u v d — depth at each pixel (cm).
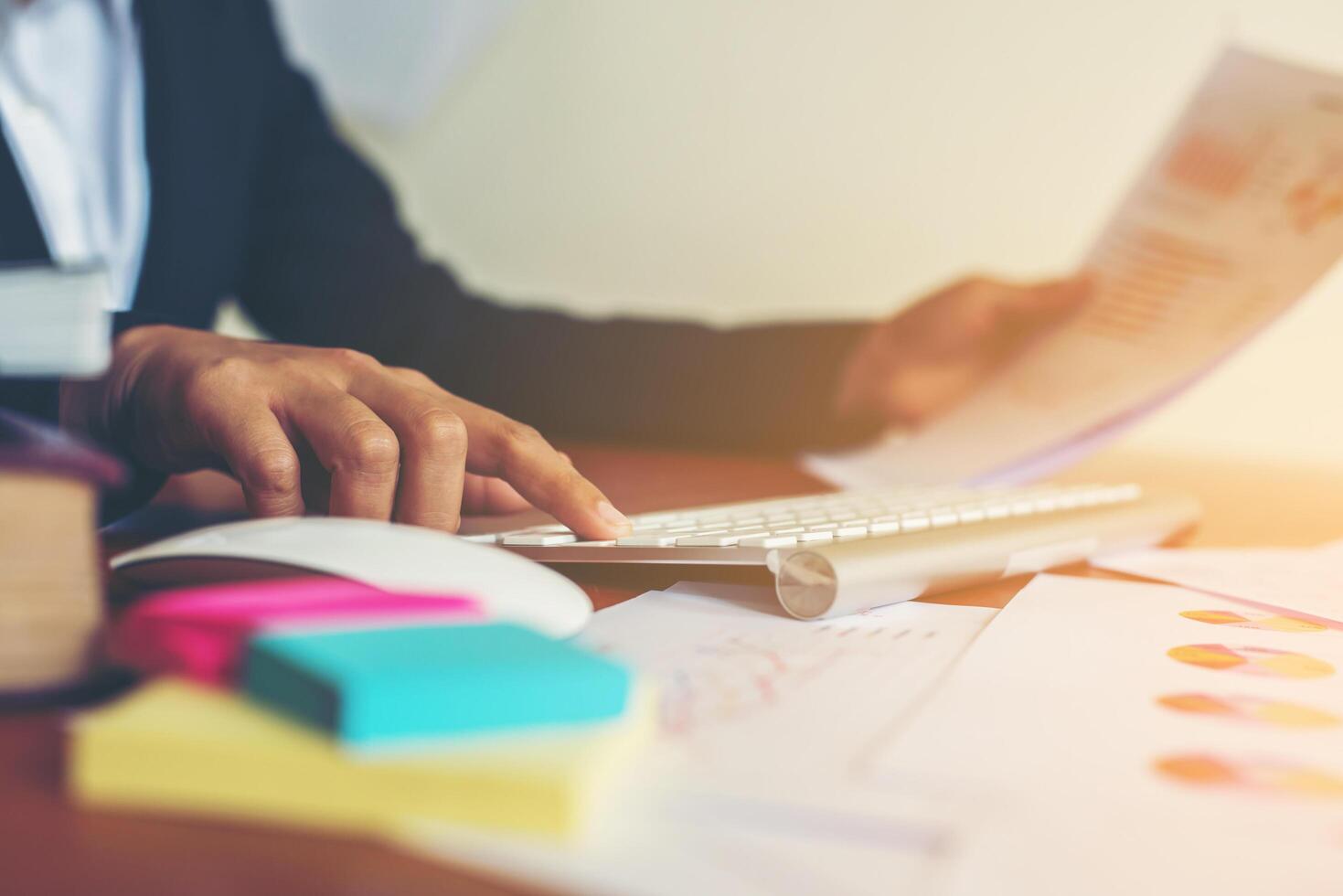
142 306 125
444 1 177
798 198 163
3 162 92
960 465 105
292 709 28
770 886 24
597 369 138
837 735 34
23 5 117
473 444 61
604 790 27
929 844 27
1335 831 29
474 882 24
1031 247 152
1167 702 40
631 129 171
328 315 142
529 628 33
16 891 23
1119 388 102
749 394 133
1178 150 106
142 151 128
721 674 41
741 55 163
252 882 23
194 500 81
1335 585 65
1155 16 143
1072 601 59
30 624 32
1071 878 26
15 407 59
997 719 37
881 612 54
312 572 42
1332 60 137
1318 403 134
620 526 58
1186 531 85
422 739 27
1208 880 26
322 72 182
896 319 129
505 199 179
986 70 151
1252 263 100
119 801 27
